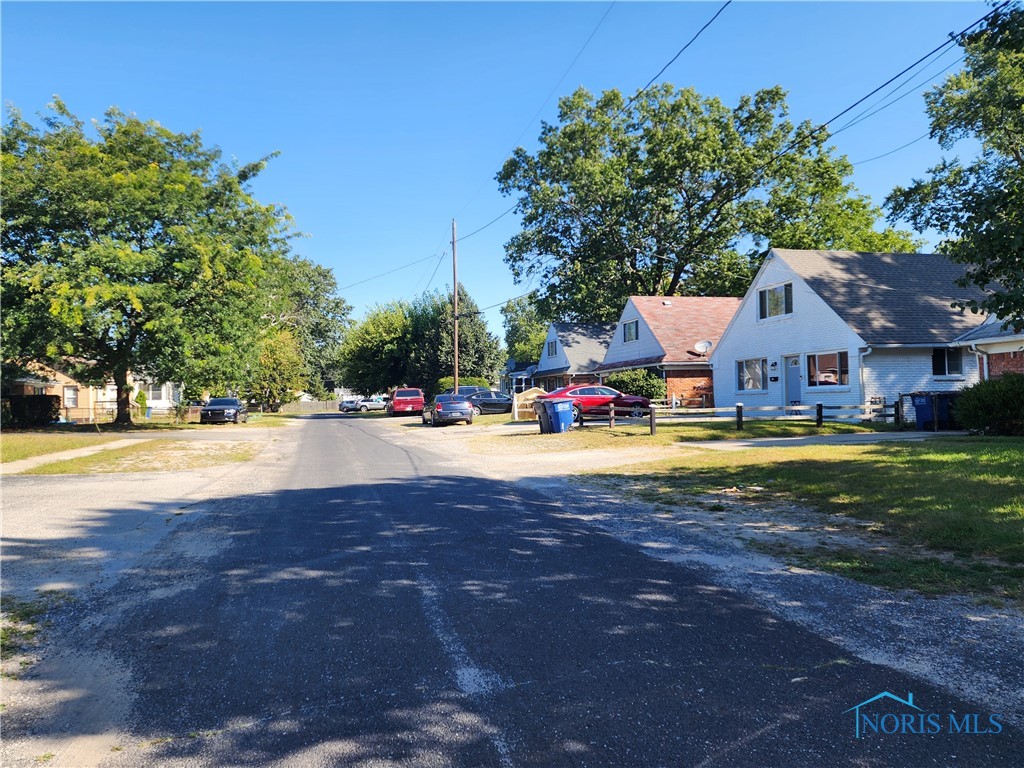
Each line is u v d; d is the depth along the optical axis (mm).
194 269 26484
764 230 40750
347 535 7762
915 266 25734
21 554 7156
